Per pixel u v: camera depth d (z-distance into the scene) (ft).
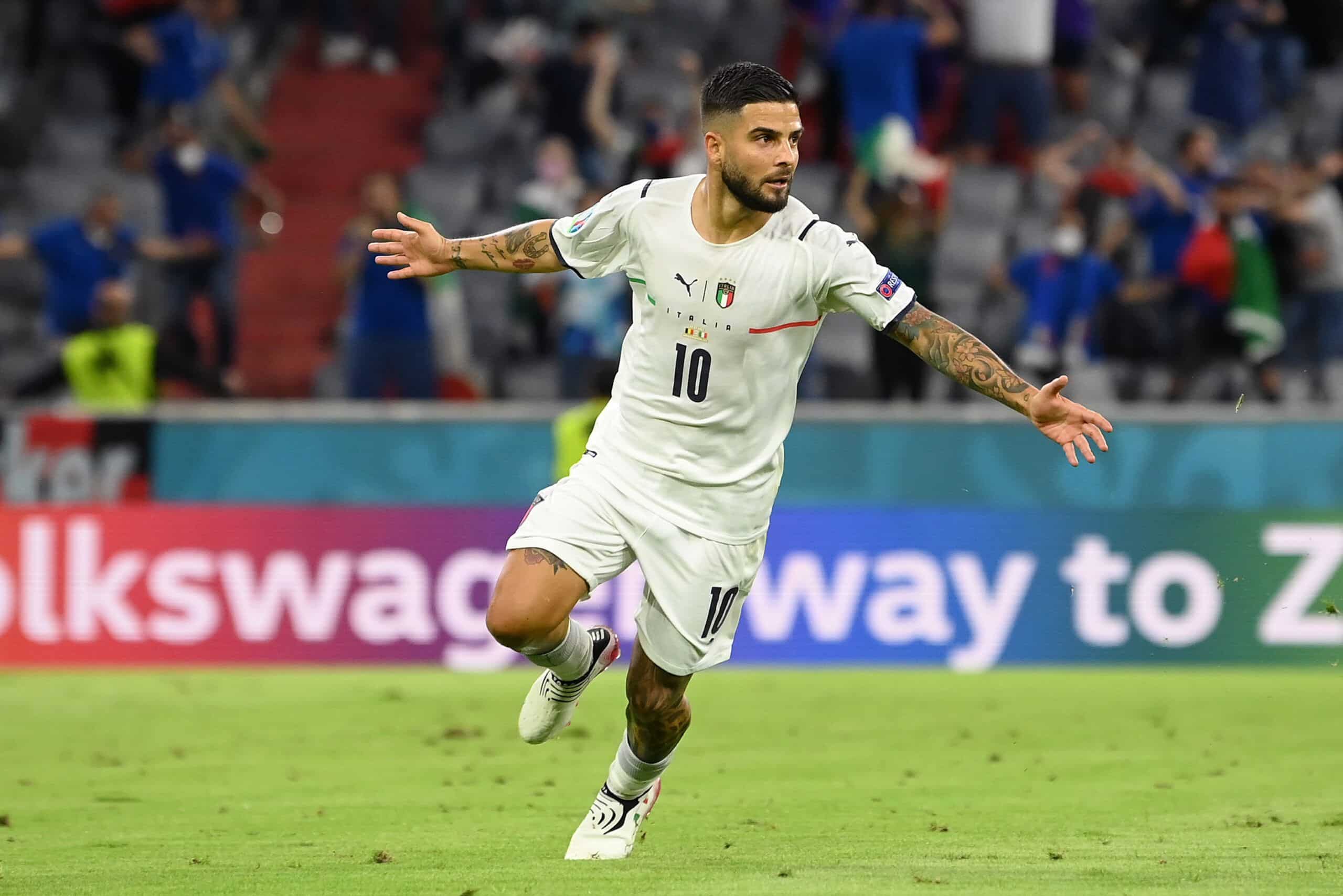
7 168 203.51
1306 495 122.31
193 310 165.99
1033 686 115.24
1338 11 189.98
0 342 185.68
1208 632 123.13
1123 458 123.54
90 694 113.60
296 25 224.33
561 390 152.87
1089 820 65.57
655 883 51.57
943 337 53.11
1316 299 153.99
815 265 53.57
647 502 54.60
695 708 104.99
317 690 114.93
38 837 63.10
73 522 127.85
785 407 55.31
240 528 127.54
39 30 212.43
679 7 212.43
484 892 50.60
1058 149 181.16
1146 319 151.84
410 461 127.34
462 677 122.11
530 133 202.59
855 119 167.63
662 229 54.08
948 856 57.06
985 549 124.36
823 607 125.18
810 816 66.80
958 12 183.11
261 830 64.28
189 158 166.91
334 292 199.00
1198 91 189.67
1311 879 52.31
